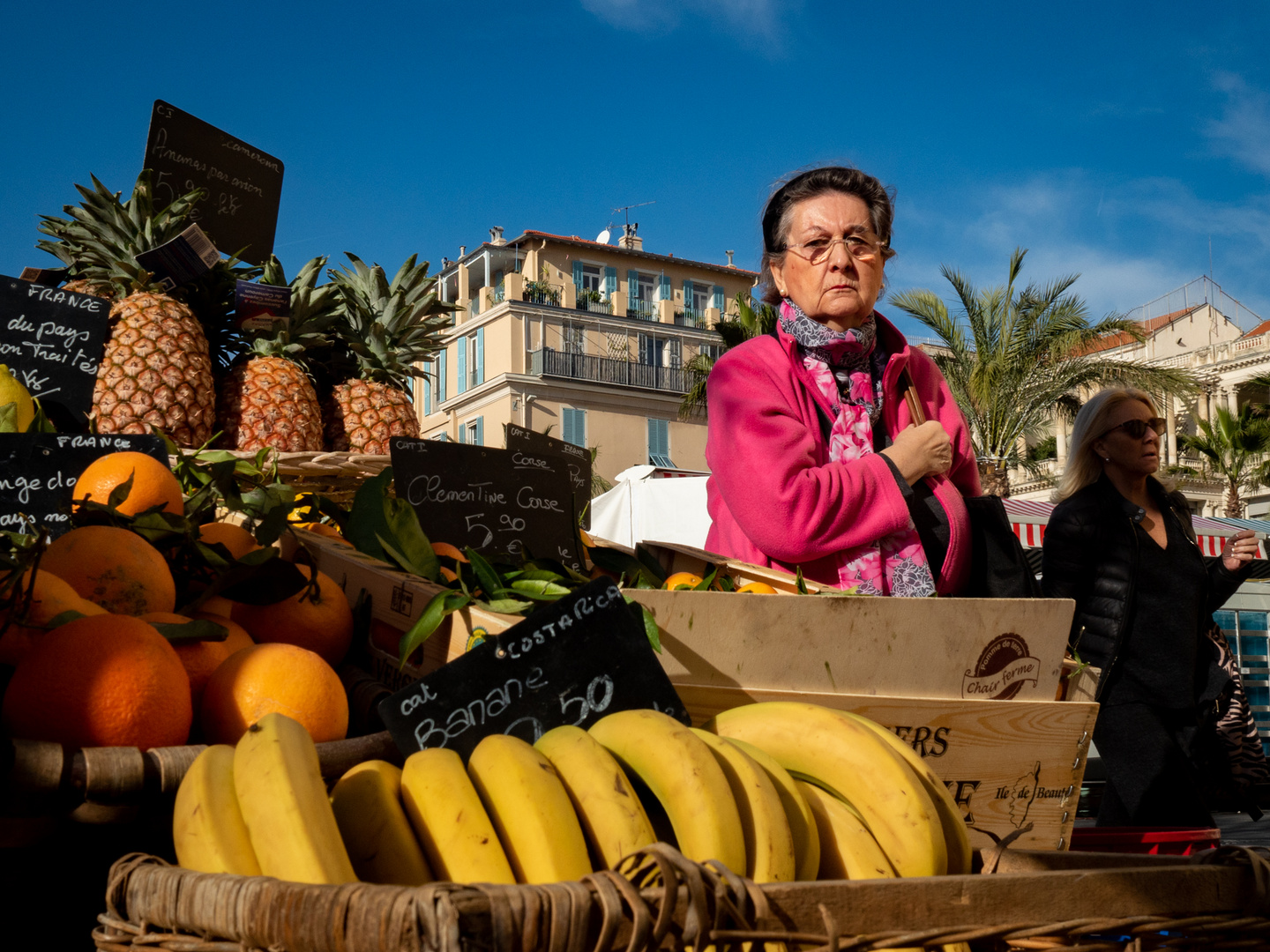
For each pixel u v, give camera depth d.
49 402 2.37
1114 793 2.88
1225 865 0.98
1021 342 17.95
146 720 1.05
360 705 1.29
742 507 2.00
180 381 2.54
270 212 3.71
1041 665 1.52
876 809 1.02
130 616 1.20
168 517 1.44
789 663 1.40
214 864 0.82
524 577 1.46
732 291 44.88
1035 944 0.83
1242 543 3.12
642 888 0.72
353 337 3.26
